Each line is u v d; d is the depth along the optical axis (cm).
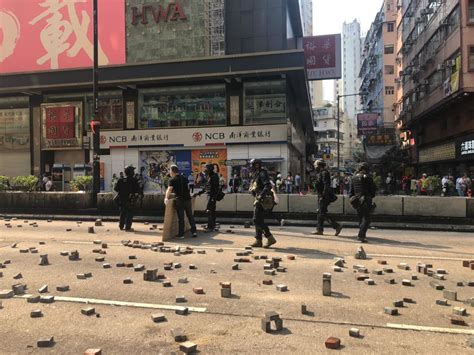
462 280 678
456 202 1343
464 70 2714
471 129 2823
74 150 3241
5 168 3325
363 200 1064
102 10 3216
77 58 3253
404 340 432
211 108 3008
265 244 1005
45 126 3216
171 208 1075
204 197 1527
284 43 3012
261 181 965
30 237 1105
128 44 3175
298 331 454
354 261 814
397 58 5647
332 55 3481
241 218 1488
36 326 464
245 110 2941
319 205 1192
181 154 3027
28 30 3344
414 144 4544
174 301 550
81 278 659
